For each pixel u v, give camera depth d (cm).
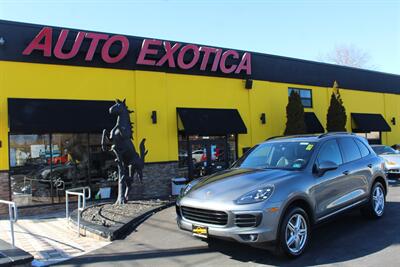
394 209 914
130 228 855
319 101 2298
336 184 688
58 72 1457
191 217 621
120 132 1136
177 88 1734
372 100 2642
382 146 1798
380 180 841
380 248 624
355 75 2534
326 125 2241
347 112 2458
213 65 1817
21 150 1391
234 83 1914
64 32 1448
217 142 1861
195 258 629
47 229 1038
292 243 591
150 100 1656
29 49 1388
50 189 1436
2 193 1338
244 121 1934
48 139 1445
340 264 561
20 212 1366
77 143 1502
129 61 1616
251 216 556
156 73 1677
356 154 788
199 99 1794
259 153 753
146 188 1625
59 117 1409
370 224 777
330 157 711
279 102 2092
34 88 1409
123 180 1151
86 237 863
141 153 1212
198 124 1706
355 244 651
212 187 624
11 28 1375
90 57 1506
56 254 726
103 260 661
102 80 1549
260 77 2017
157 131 1667
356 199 745
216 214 579
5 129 1354
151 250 691
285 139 762
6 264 562
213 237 588
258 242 553
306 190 616
